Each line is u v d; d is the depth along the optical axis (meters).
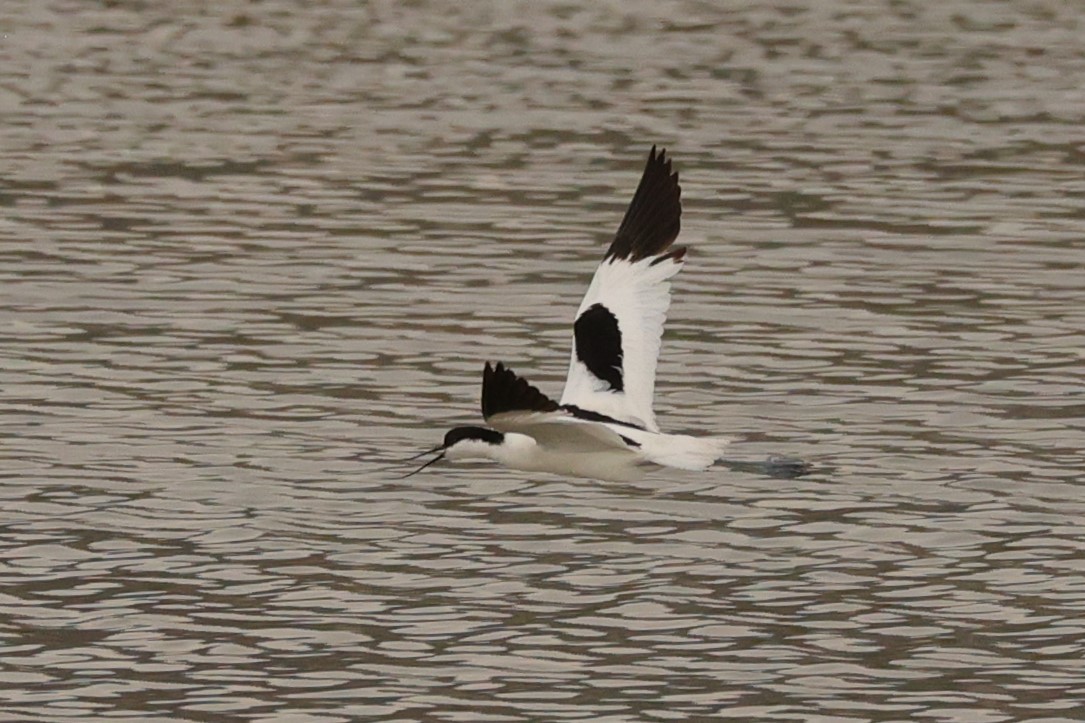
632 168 29.75
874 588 15.57
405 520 16.78
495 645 14.59
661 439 11.50
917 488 17.50
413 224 26.52
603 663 14.34
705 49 39.25
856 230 26.19
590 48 39.31
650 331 12.38
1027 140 31.78
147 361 20.73
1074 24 41.97
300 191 28.34
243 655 14.42
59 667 14.23
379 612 15.11
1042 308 22.84
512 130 32.31
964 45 39.72
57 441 18.39
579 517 16.89
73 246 25.28
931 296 23.28
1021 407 19.58
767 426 19.03
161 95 34.84
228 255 24.95
